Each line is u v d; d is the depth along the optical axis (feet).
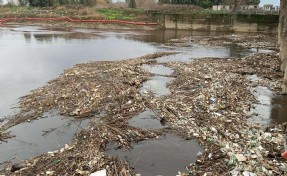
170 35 172.55
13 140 41.09
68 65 84.84
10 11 241.55
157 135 41.42
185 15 200.44
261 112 51.08
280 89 63.21
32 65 84.53
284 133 41.96
